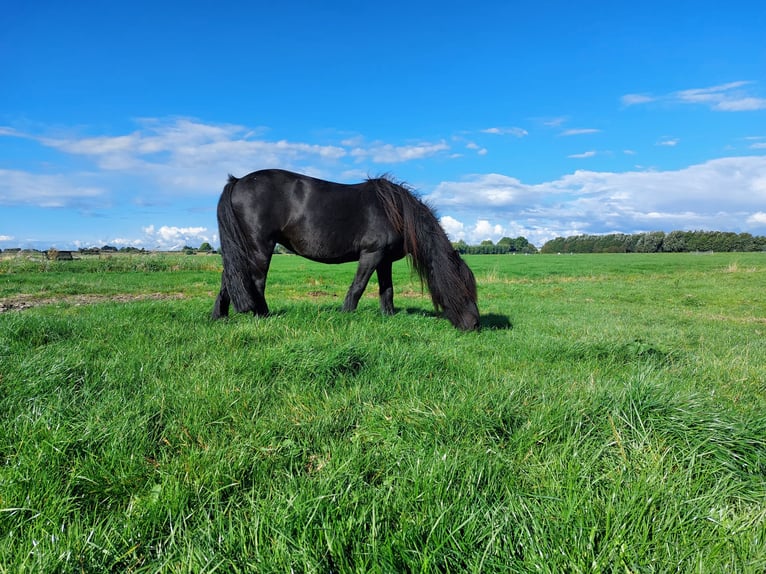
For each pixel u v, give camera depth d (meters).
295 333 4.61
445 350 4.38
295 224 5.77
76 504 1.86
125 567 1.58
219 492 1.94
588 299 13.12
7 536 1.63
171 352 3.83
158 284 15.24
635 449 2.25
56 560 1.49
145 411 2.64
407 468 2.11
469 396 2.88
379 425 2.58
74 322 4.76
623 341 5.18
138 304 7.53
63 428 2.30
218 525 1.70
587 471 2.05
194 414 2.63
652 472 2.01
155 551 1.64
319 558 1.51
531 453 2.30
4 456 2.19
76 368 3.22
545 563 1.47
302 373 3.37
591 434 2.44
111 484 1.98
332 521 1.67
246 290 5.53
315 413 2.76
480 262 42.00
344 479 1.98
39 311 7.44
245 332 4.48
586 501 1.79
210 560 1.49
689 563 1.51
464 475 2.01
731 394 3.57
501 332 6.17
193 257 28.89
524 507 1.80
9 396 2.75
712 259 45.38
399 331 5.05
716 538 1.64
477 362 4.07
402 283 17.58
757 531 1.69
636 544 1.57
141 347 3.97
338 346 3.85
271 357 3.54
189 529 1.72
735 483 2.05
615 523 1.65
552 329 6.69
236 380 3.16
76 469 2.02
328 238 5.89
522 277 23.69
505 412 2.64
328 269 27.67
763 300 12.79
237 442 2.37
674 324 8.14
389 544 1.53
